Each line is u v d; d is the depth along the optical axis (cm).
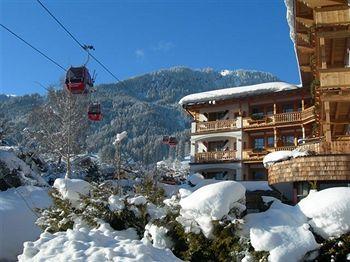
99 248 601
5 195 1511
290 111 3052
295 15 1789
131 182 1800
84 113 2830
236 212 648
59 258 576
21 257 626
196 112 3397
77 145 2800
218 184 662
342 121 1841
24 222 1268
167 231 675
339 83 1466
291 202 1552
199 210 644
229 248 616
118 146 1395
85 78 1598
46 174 2538
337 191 625
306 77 2550
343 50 1836
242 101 3161
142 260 552
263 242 582
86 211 793
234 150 3086
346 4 1584
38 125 2944
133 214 773
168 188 1350
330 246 584
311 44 1844
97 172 2783
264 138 3108
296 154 1448
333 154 1341
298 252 574
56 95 2831
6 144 2717
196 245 640
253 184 1981
